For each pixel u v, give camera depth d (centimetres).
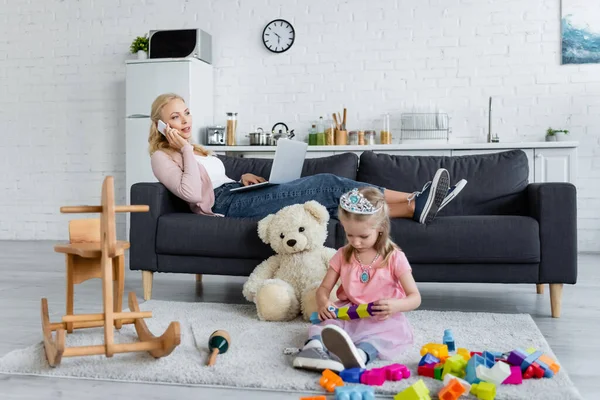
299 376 154
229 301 264
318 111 495
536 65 461
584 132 455
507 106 466
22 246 484
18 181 543
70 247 168
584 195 456
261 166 308
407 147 424
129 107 468
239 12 505
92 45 527
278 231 228
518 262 229
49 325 175
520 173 284
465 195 281
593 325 219
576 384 153
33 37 536
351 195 179
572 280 227
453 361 149
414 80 479
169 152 268
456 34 471
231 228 245
